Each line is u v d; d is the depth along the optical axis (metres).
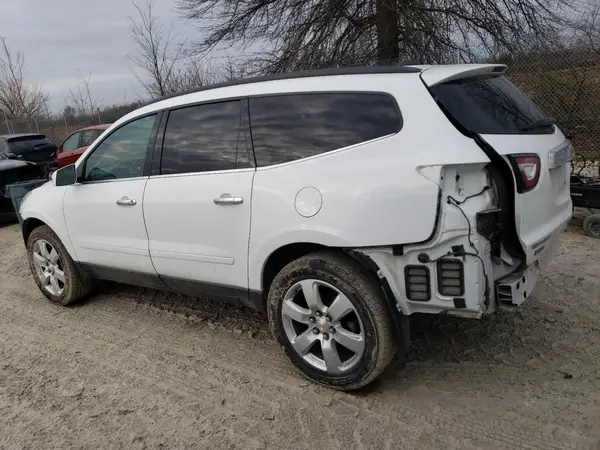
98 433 2.99
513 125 2.96
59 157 13.12
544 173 2.90
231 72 12.94
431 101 2.83
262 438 2.85
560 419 2.81
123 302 4.94
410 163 2.75
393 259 2.85
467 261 2.68
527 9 9.88
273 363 3.62
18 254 7.15
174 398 3.28
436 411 2.96
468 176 2.72
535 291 4.50
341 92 3.10
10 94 24.48
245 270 3.39
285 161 3.21
